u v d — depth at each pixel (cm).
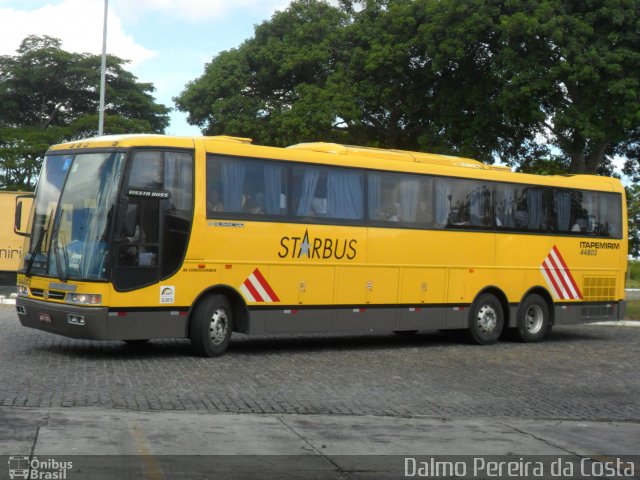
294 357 1559
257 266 1541
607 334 2273
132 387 1153
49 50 6494
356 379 1334
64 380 1180
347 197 1678
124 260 1379
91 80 6500
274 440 884
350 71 3606
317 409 1074
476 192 1895
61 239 1420
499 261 1930
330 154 1661
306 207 1616
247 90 3925
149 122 6769
